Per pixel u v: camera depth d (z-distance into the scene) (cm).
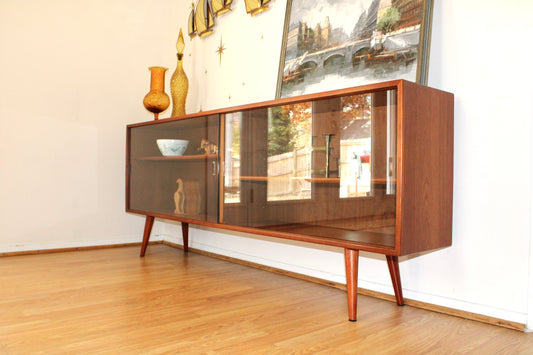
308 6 200
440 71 154
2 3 249
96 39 282
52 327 132
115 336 125
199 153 206
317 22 194
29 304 156
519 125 134
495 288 140
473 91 145
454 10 150
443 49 153
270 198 170
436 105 141
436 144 141
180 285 187
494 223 140
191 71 288
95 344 118
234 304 160
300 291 180
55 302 159
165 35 314
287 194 163
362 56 172
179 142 221
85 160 279
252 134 178
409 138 129
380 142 133
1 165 249
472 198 145
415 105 131
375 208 134
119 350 114
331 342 122
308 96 154
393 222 128
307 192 156
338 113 146
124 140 295
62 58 270
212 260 248
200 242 275
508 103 137
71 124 273
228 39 253
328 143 149
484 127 142
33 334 126
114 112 290
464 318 146
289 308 156
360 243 138
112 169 290
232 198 187
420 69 150
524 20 133
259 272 217
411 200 130
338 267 189
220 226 193
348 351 116
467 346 120
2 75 249
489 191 141
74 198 275
